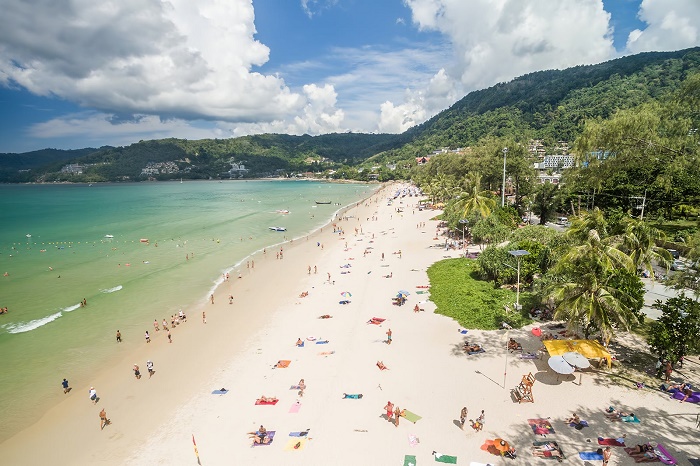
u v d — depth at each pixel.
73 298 50.72
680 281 28.55
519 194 99.25
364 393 27.42
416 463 20.72
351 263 65.81
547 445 21.19
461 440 22.25
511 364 29.94
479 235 66.44
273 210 152.50
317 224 115.44
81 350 36.81
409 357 32.09
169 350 36.44
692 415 22.94
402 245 78.00
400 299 44.84
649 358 29.00
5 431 25.92
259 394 28.28
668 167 25.31
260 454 22.17
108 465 22.38
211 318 43.78
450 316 39.62
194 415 26.39
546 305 37.59
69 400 29.09
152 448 23.44
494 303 41.00
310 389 28.41
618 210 67.25
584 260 29.00
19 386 31.00
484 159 107.06
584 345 27.62
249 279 58.81
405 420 24.25
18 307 47.59
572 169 30.12
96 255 75.81
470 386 27.48
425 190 156.50
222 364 33.22
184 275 61.41
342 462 21.19
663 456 19.73
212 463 21.75
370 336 36.53
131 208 161.00
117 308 47.31
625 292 29.09
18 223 116.69
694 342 25.48
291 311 44.69
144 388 30.27
